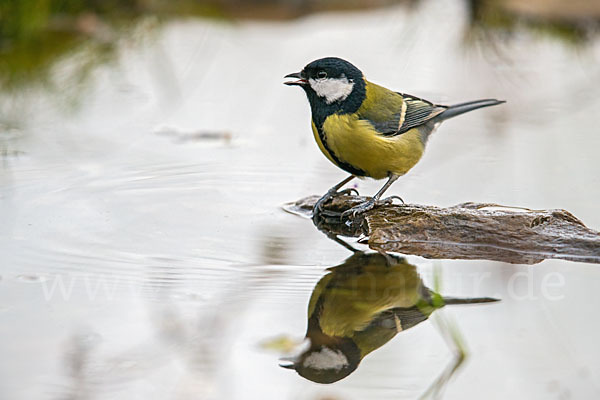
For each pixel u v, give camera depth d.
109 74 16.39
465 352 7.02
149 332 7.22
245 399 6.26
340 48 18.30
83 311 7.57
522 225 9.75
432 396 6.31
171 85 15.92
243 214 10.61
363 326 7.56
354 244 9.81
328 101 10.23
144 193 11.16
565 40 19.27
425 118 10.76
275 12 21.00
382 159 10.39
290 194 11.43
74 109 14.53
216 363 6.76
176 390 6.33
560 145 13.25
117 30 18.66
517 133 13.89
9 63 16.69
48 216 10.12
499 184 11.67
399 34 19.53
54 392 6.21
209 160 12.62
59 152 12.62
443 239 9.83
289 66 17.14
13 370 6.49
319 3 21.42
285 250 9.42
